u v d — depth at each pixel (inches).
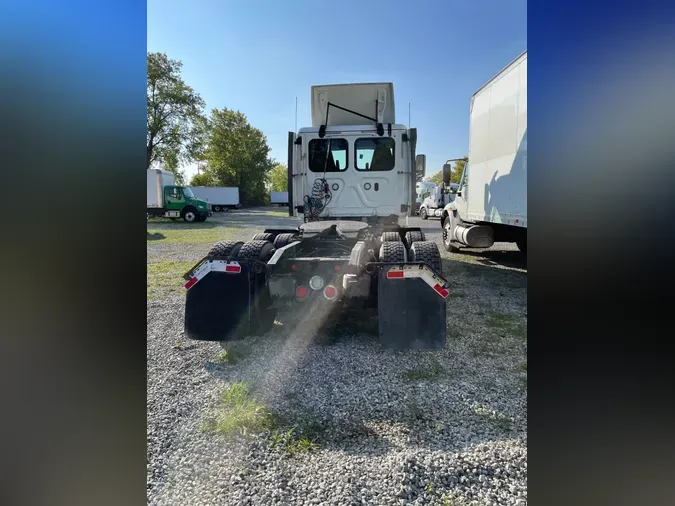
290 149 238.2
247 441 95.3
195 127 1437.0
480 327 170.9
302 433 98.0
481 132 296.0
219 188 1430.9
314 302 147.3
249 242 157.8
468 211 331.9
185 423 102.1
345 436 97.0
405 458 88.0
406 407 108.9
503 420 102.1
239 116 1797.5
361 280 141.8
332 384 121.8
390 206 237.9
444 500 77.4
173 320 182.5
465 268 313.1
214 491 80.3
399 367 133.1
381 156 235.6
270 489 80.8
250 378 126.1
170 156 1422.2
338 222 207.5
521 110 232.2
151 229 678.5
